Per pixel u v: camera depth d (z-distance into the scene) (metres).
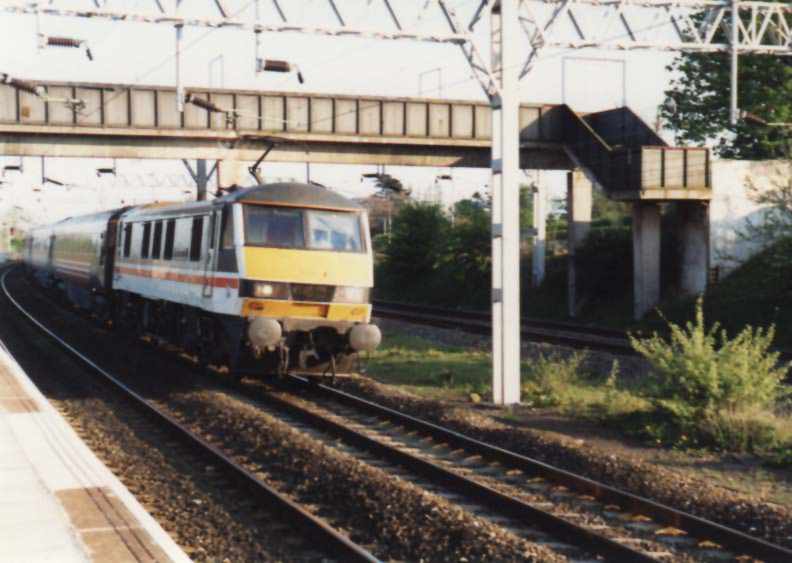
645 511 14.74
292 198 27.30
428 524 13.67
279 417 24.00
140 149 50.81
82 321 52.72
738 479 17.09
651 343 23.41
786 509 14.73
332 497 15.55
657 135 51.09
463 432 21.94
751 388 20.84
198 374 31.61
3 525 12.12
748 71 55.94
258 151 52.81
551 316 58.91
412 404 25.25
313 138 52.34
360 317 27.70
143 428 22.39
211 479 17.30
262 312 26.39
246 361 27.20
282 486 16.67
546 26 26.20
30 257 91.44
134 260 38.09
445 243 75.69
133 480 17.12
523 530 14.05
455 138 54.41
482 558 12.34
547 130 55.88
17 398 22.31
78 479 14.69
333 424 21.64
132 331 40.44
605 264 56.22
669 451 19.48
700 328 22.59
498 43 26.06
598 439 20.83
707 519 14.67
